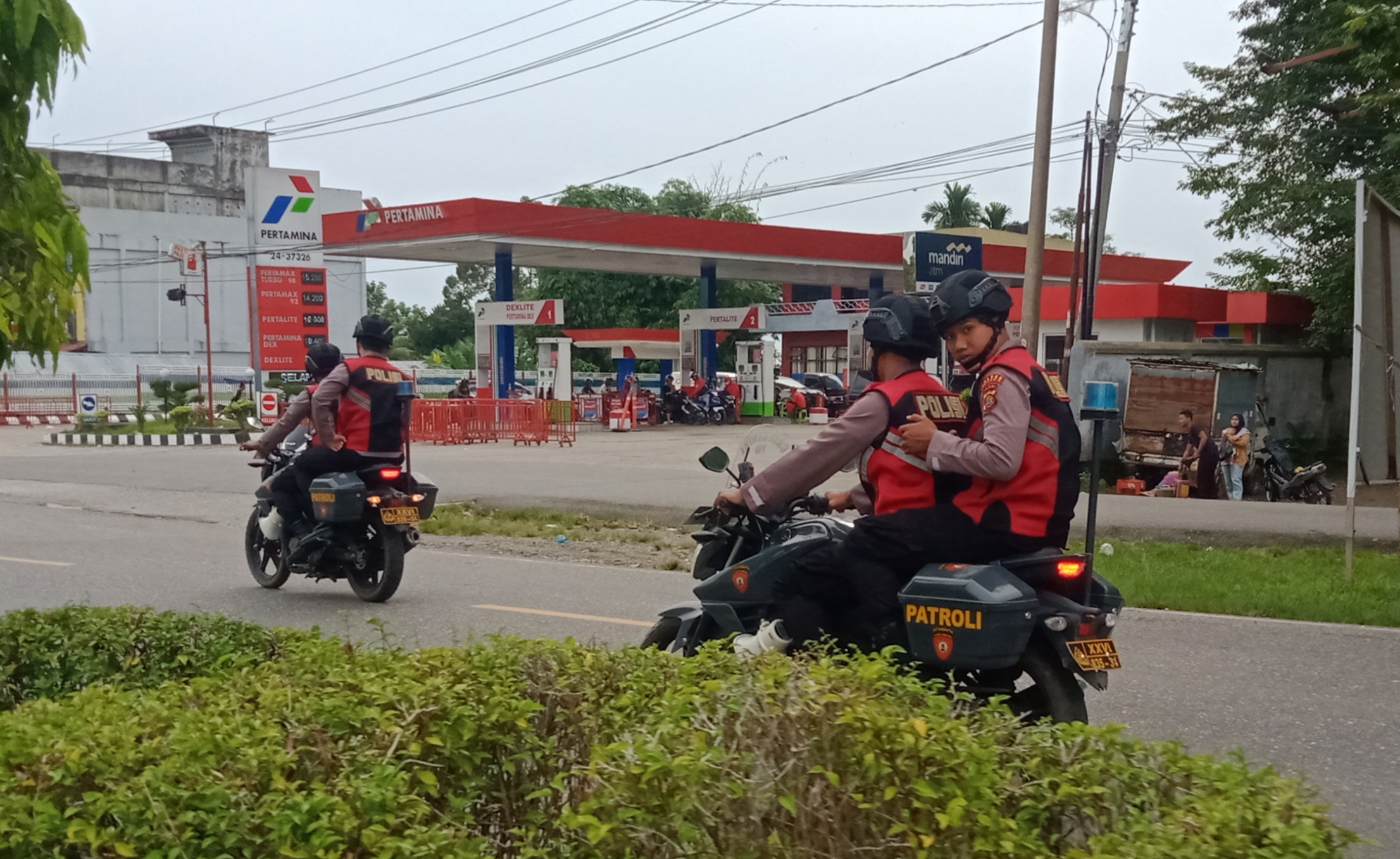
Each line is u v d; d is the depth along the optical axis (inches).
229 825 101.4
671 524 548.4
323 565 354.3
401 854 100.2
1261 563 417.1
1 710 179.9
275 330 1368.1
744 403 1594.5
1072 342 807.7
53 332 152.3
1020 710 170.7
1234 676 263.6
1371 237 409.7
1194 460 678.5
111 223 2158.0
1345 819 178.2
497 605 347.9
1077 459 165.8
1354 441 379.2
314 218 1387.8
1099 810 108.0
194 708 128.6
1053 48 661.9
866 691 120.0
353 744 120.4
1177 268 1654.8
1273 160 871.7
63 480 749.3
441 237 1242.6
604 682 140.3
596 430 1386.6
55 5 139.4
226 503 633.0
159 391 1403.8
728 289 1971.0
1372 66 615.5
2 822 98.5
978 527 162.9
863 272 1579.7
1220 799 103.7
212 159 2404.0
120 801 101.3
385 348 354.3
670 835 103.7
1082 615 158.9
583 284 1907.0
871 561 168.1
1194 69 883.4
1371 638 303.3
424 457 930.7
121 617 197.8
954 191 2186.3
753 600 179.5
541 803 124.8
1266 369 837.8
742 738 110.7
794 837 107.0
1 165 144.2
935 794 104.0
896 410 169.2
